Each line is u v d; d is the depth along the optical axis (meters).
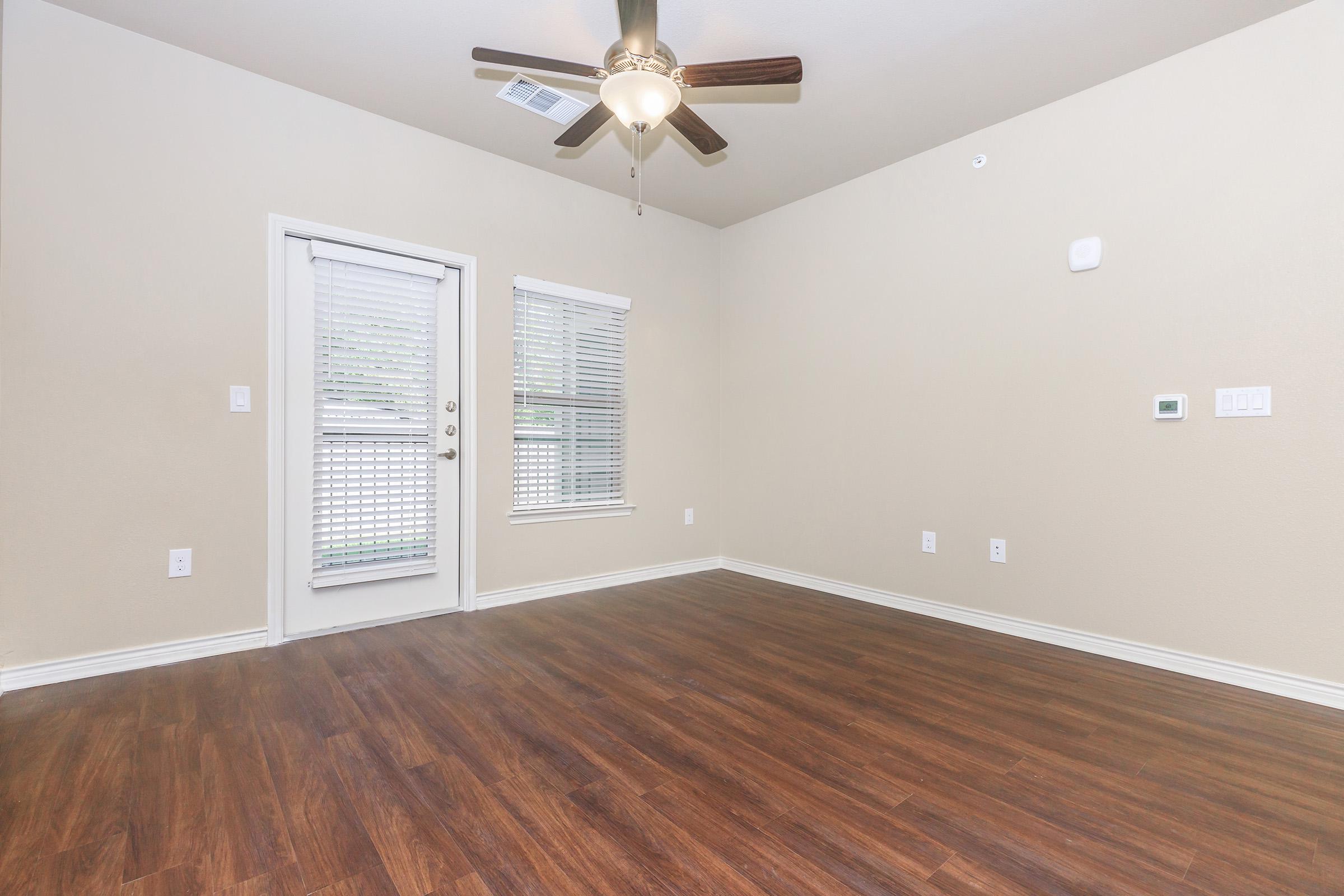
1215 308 2.38
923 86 2.71
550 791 1.59
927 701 2.18
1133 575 2.58
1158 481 2.51
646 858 1.33
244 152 2.66
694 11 2.24
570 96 2.83
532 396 3.61
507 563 3.47
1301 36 2.19
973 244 3.11
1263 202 2.27
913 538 3.36
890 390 3.48
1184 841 1.39
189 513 2.54
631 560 4.04
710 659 2.60
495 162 3.41
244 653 2.63
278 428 2.74
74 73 2.31
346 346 2.96
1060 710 2.10
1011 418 2.96
